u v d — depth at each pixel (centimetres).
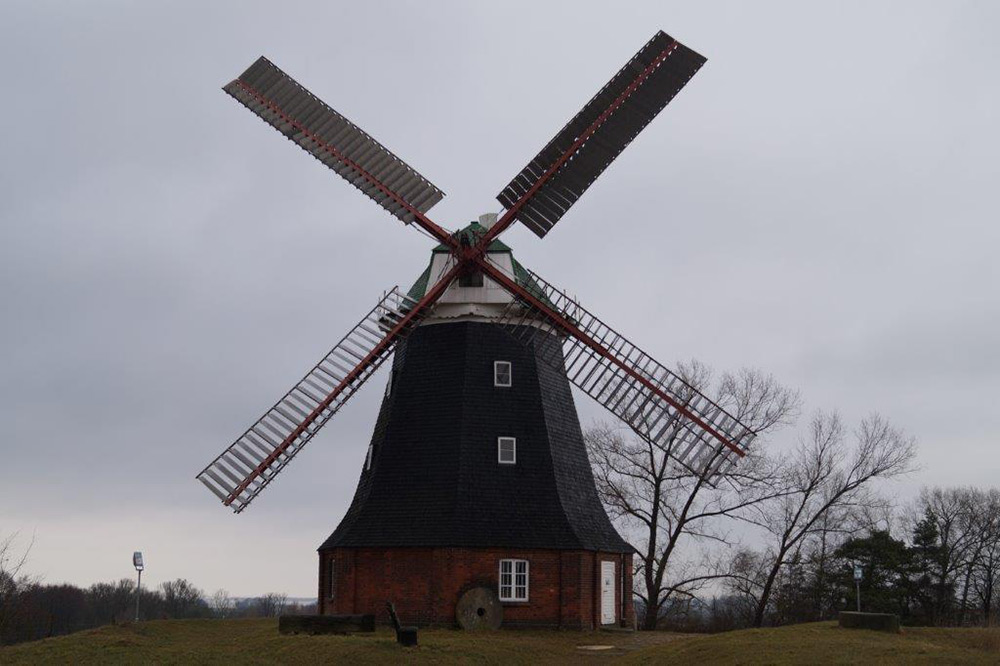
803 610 6291
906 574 6669
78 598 10962
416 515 3850
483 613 3719
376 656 3069
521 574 3800
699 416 3850
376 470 4028
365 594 3850
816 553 6369
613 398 3959
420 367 4125
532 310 4072
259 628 4225
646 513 5559
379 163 4122
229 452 3838
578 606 3812
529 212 4050
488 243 4100
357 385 4047
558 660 3209
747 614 6334
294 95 4184
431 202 4119
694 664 2691
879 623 2964
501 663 3116
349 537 3912
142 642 3538
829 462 5647
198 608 12269
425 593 3762
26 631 5403
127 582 12250
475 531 3772
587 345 4044
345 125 4166
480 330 4103
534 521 3853
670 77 4119
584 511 4062
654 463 5466
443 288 4100
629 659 3050
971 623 6775
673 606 5988
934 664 2347
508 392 4050
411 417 4053
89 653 3244
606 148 4047
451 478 3875
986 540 8012
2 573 5019
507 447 3962
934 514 7944
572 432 4231
